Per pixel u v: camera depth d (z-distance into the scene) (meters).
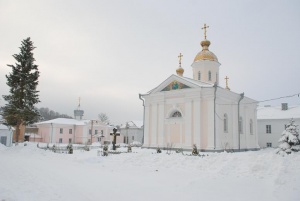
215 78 41.41
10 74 38.00
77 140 68.12
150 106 38.06
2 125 44.12
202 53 41.75
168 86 36.50
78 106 78.56
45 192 10.30
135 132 74.81
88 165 20.50
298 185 11.97
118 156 23.06
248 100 40.81
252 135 41.75
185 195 10.77
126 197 10.26
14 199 8.96
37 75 39.19
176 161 19.83
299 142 23.38
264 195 10.91
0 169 15.81
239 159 17.92
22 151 29.88
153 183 13.20
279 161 16.52
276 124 50.50
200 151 31.86
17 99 37.88
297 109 51.94
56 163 21.23
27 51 38.81
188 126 33.50
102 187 11.89
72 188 11.36
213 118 32.00
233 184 13.11
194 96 33.53
